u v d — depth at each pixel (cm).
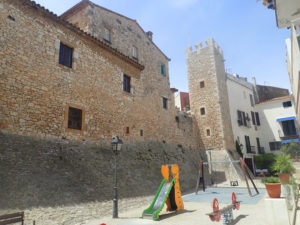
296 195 721
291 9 725
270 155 2584
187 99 3534
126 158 1325
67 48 1168
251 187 1634
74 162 988
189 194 1383
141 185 1194
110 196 945
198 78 2642
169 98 2119
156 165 1537
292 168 1027
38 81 975
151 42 2080
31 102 930
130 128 1495
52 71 1044
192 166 2012
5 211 591
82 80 1195
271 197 622
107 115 1320
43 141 935
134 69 1683
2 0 906
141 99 1688
